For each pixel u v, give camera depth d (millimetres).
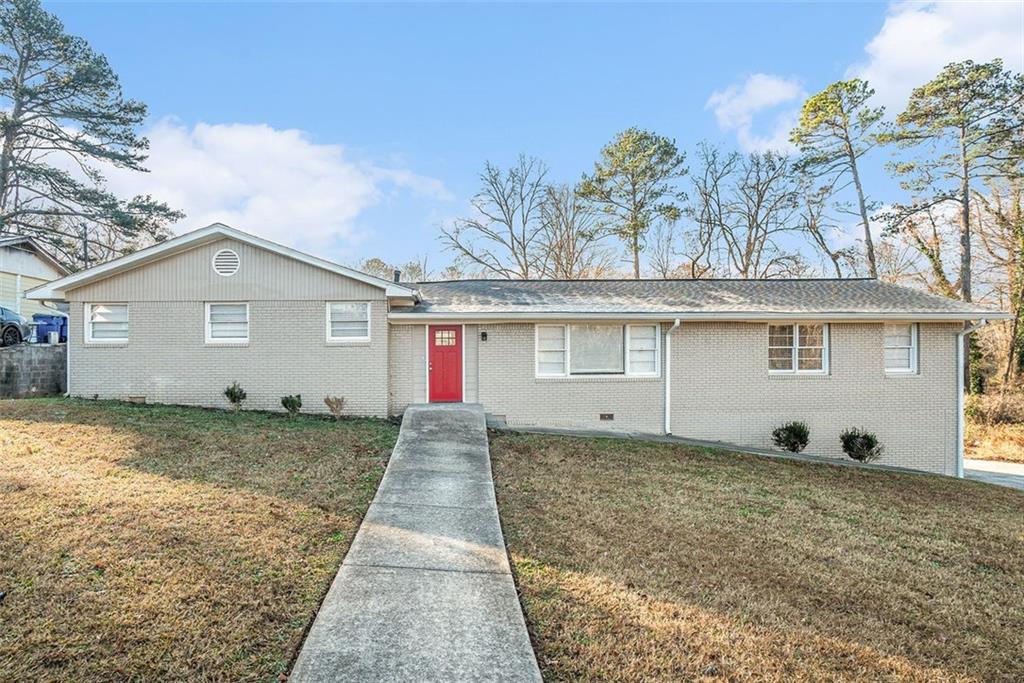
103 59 23844
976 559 6227
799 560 5699
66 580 3947
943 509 8500
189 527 5039
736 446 12562
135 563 4270
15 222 22766
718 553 5680
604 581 4727
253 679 3086
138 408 11039
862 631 4285
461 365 13125
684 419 13172
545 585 4559
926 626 4480
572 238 30922
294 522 5426
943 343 13438
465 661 3398
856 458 12719
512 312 12773
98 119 24141
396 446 9117
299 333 12633
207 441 8414
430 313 12672
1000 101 22578
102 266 12234
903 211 25969
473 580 4512
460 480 7441
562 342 13188
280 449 8312
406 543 5207
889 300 13930
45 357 13820
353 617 3826
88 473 6414
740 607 4480
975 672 3838
